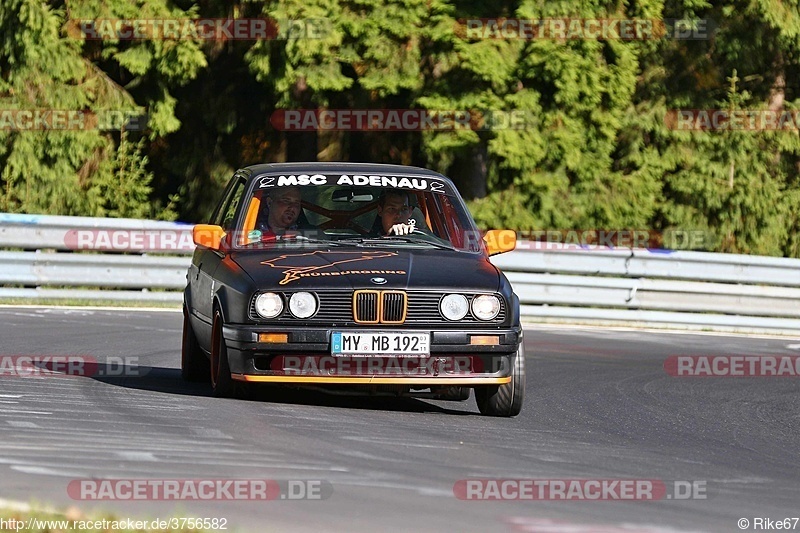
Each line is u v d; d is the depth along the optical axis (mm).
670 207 88125
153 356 39938
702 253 61656
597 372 41594
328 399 31109
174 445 23188
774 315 62062
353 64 75188
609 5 77750
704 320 61188
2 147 71875
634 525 18828
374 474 21453
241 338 28109
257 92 83125
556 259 60594
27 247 56656
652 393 37188
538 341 50688
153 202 80938
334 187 32312
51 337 42938
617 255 61062
